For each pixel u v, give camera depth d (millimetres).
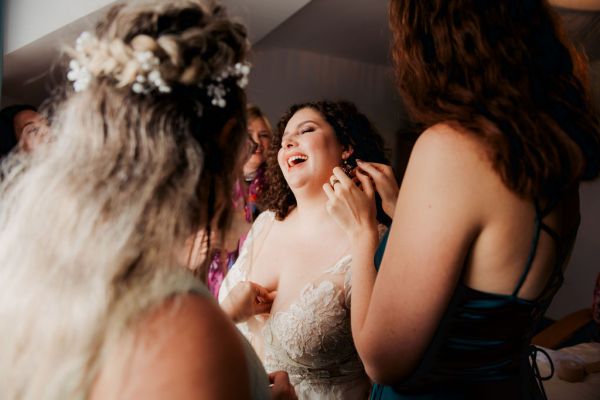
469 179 749
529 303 825
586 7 3027
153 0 686
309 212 1540
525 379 942
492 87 774
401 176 5211
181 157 622
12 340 606
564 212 816
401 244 793
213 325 598
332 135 1525
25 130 2594
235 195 766
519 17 797
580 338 2529
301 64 5340
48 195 617
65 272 594
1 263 630
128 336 576
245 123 724
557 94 796
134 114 617
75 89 651
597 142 810
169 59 625
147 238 601
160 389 554
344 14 4141
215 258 1620
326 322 1375
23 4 2697
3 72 2955
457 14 793
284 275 1508
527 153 729
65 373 578
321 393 1432
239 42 708
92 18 2455
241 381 594
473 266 798
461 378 869
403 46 857
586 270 4645
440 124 791
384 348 815
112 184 603
